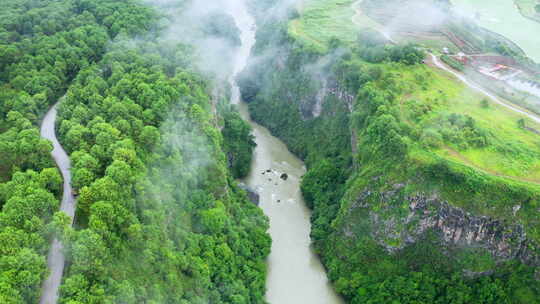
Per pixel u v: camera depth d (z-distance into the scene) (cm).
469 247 12106
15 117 11644
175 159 11931
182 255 10800
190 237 11694
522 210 11506
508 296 11594
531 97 16475
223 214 12812
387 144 13562
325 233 14812
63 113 12169
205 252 11844
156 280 9512
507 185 11681
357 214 13900
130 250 9219
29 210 8331
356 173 14800
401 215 12781
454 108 15300
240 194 15788
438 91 16362
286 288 13688
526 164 12438
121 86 13300
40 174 9406
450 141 13300
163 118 12731
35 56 14862
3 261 7269
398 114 14488
